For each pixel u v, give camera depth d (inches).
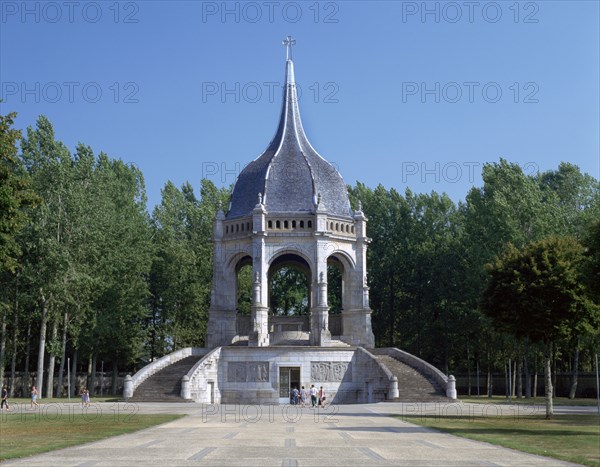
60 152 3459.6
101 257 3361.2
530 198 3417.8
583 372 3772.1
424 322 4028.1
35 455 1010.7
